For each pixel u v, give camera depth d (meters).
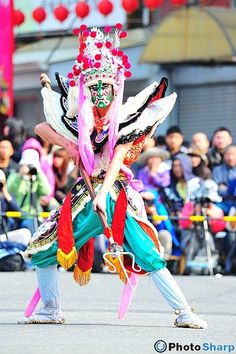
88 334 12.11
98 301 15.88
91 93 12.58
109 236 12.30
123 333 12.23
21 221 21.19
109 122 12.54
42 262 12.84
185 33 31.84
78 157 12.67
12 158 22.89
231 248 21.72
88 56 12.57
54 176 22.67
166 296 12.74
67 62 36.50
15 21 29.11
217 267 21.73
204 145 23.00
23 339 11.63
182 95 35.06
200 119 34.88
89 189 12.46
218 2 33.47
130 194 12.63
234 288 18.30
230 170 22.36
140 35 35.09
